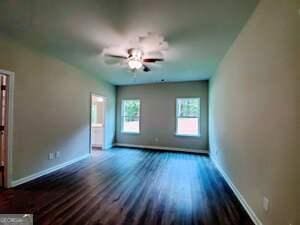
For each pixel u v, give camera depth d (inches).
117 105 259.3
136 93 250.4
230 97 116.7
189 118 227.8
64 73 152.9
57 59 144.3
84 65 163.0
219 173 141.8
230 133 116.3
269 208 63.3
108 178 127.5
